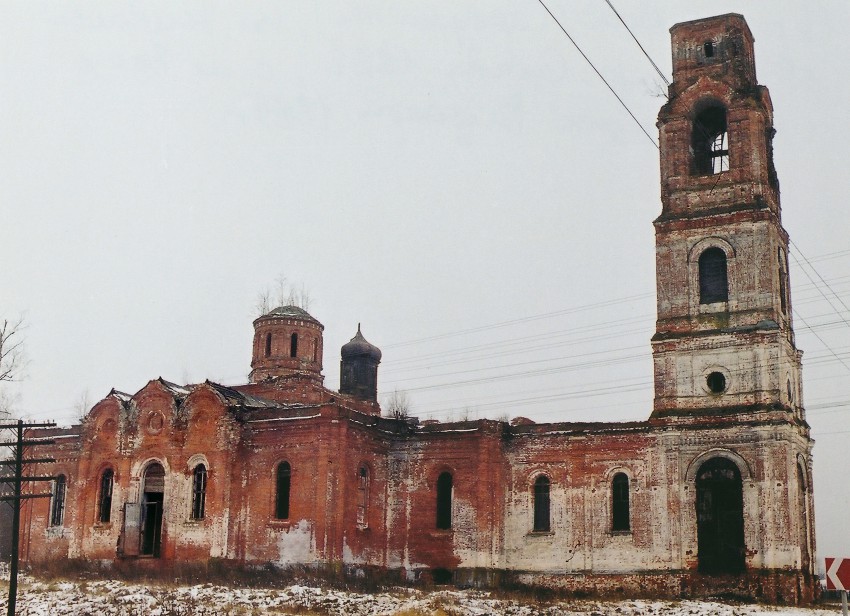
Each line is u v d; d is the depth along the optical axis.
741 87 53.25
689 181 53.56
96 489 59.53
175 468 57.31
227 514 55.19
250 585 49.72
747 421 49.50
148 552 58.09
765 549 47.94
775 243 52.31
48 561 58.97
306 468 54.25
